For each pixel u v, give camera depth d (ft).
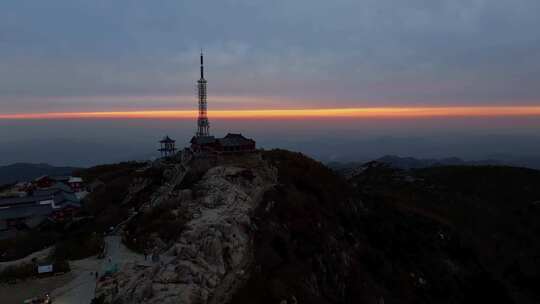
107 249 229.25
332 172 377.50
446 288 289.94
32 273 198.80
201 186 279.69
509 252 385.50
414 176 589.32
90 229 269.03
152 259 199.11
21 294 179.73
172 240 217.15
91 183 423.23
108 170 474.49
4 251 248.11
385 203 387.34
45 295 177.37
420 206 454.81
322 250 238.27
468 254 345.10
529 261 378.12
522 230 426.92
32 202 347.36
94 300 167.43
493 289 303.89
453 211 453.99
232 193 258.78
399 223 347.56
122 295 161.58
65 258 218.18
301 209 266.57
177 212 247.50
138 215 272.10
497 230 424.87
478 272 322.14
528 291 336.70
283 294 178.29
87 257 220.02
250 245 209.05
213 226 202.49
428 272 298.15
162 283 161.27
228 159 336.08
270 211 249.55
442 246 341.41
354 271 251.19
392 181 570.46
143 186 346.13
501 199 495.82
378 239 312.29
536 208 460.96
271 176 310.45
